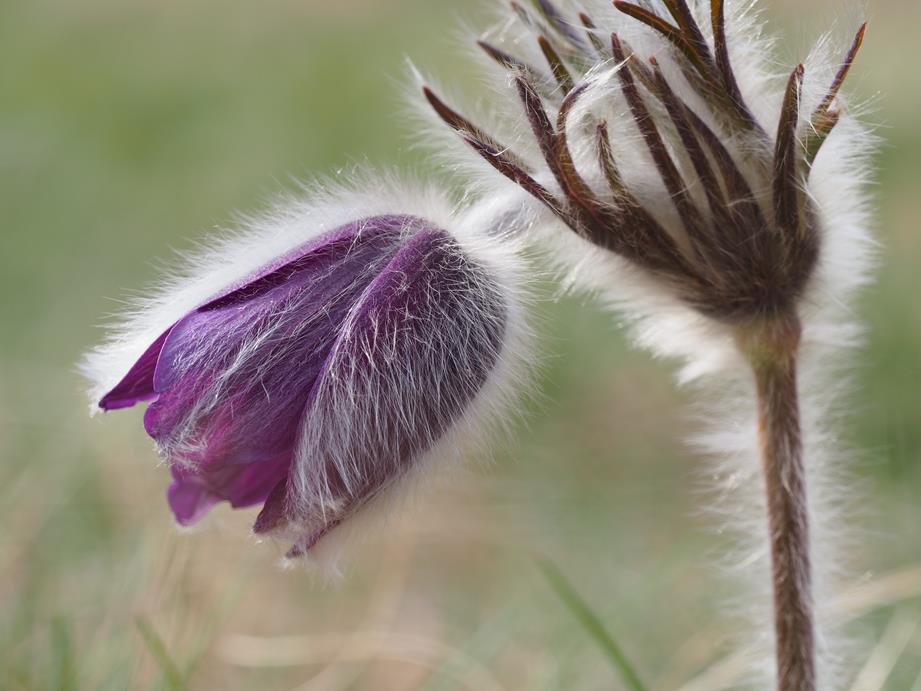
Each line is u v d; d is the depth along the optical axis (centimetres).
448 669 35
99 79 85
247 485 29
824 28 30
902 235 49
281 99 78
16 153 71
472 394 29
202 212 62
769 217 29
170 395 28
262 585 36
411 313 28
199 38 94
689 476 40
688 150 29
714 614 36
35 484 38
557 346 46
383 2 101
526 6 30
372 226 29
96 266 57
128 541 36
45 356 47
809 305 30
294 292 28
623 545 38
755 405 31
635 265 29
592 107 29
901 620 34
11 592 35
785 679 30
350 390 28
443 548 38
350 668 35
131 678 33
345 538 29
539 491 40
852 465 38
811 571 30
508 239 29
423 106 30
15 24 100
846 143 29
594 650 35
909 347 42
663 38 29
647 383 45
